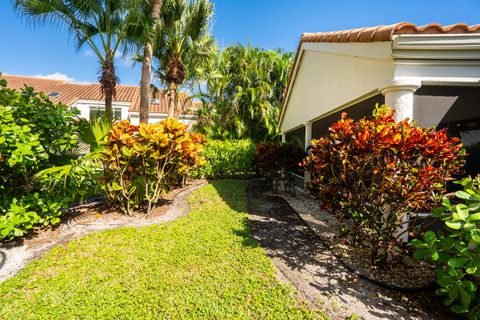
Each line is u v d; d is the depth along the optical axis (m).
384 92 3.78
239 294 2.70
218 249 3.78
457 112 5.20
